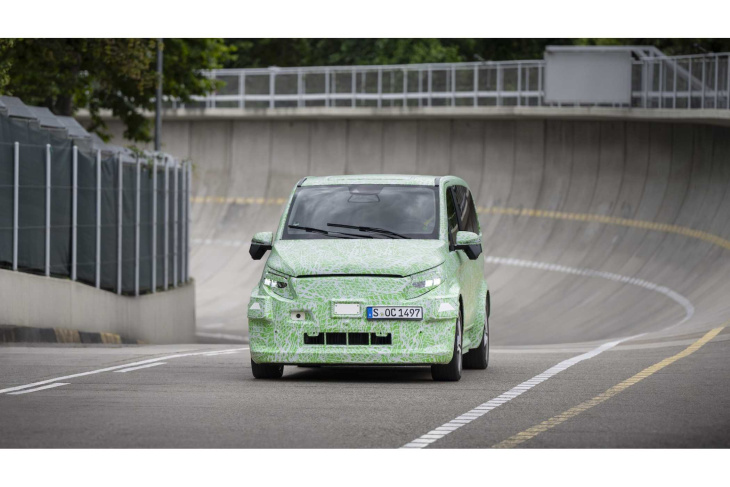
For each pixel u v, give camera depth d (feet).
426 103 318.86
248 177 347.36
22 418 51.01
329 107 331.16
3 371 71.20
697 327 120.47
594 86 274.16
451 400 57.93
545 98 278.05
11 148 116.47
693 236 246.47
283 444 44.83
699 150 263.90
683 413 52.70
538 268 273.95
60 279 126.31
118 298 146.00
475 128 320.70
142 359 79.97
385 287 65.72
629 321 205.26
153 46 197.98
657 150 279.49
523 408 54.90
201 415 52.16
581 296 247.29
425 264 66.44
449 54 438.81
